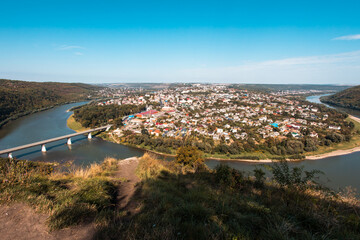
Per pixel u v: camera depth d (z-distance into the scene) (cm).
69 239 314
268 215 417
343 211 470
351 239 341
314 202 523
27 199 411
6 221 344
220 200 518
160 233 325
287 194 571
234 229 363
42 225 340
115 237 325
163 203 476
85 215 388
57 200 432
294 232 354
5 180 478
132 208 474
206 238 327
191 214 409
